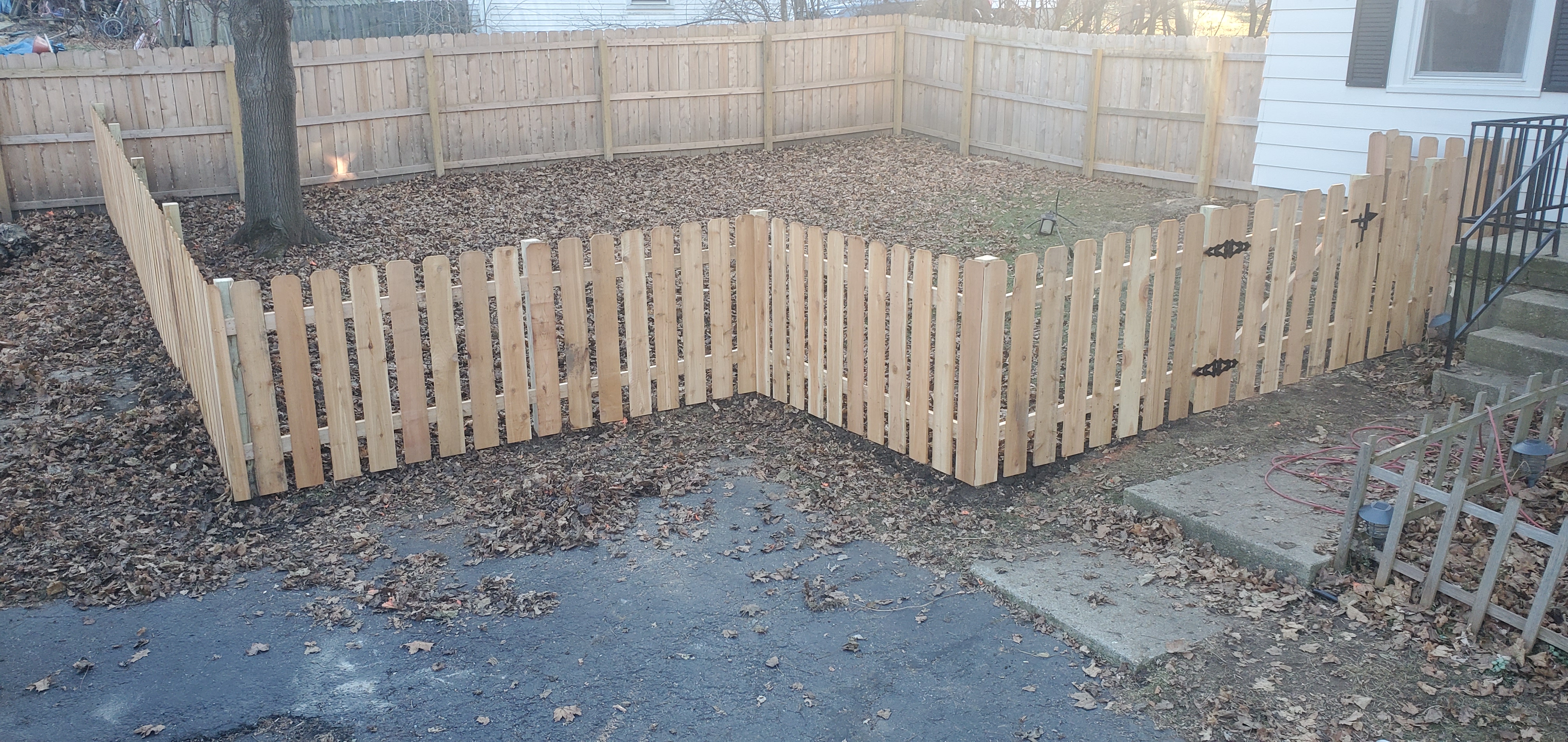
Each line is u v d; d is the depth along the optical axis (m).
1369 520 5.27
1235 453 7.04
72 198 13.70
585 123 16.53
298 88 14.41
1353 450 6.91
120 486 6.80
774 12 25.53
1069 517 6.45
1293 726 4.52
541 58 15.93
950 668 5.08
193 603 5.64
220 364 6.37
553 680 5.04
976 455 6.75
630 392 8.09
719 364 8.40
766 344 8.41
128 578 5.83
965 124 16.92
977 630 5.38
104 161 12.87
